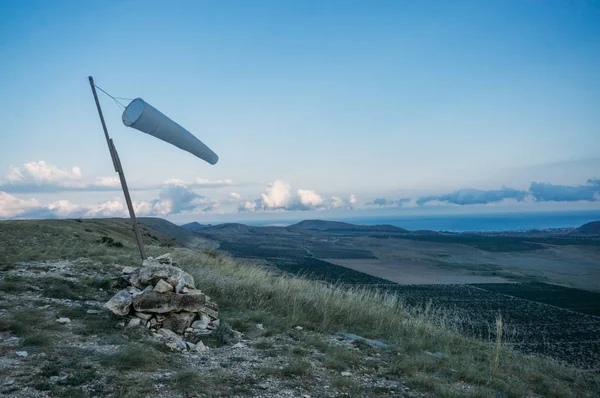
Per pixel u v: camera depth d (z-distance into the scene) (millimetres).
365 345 9977
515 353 12484
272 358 7973
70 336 7535
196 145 10352
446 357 9562
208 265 19281
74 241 27781
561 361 22750
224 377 6562
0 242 23984
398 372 8000
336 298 14422
